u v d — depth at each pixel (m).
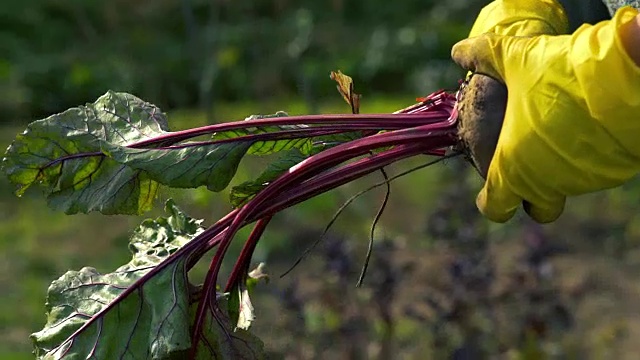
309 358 5.31
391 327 5.27
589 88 1.81
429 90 14.16
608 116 1.80
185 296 2.28
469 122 2.06
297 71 14.16
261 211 2.35
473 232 5.85
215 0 12.02
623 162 1.86
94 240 8.30
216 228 2.34
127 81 13.67
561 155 1.87
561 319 5.30
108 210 2.39
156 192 2.44
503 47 2.00
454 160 6.34
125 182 2.41
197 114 12.70
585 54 1.82
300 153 2.41
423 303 5.92
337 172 2.32
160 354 2.20
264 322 5.82
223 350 2.36
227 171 2.36
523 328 5.24
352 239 7.53
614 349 5.78
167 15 15.23
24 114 13.50
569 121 1.85
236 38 14.57
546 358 5.23
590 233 7.94
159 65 13.83
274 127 2.44
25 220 8.83
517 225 7.32
